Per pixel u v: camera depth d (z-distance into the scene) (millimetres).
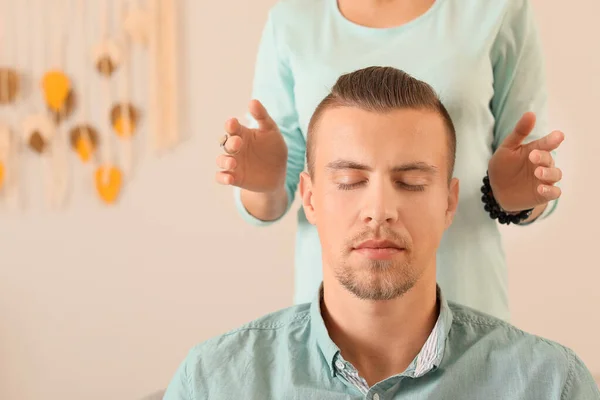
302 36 1485
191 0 2611
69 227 2646
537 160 1146
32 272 2660
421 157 1104
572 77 2461
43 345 2684
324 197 1133
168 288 2662
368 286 1089
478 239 1403
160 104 2609
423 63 1394
